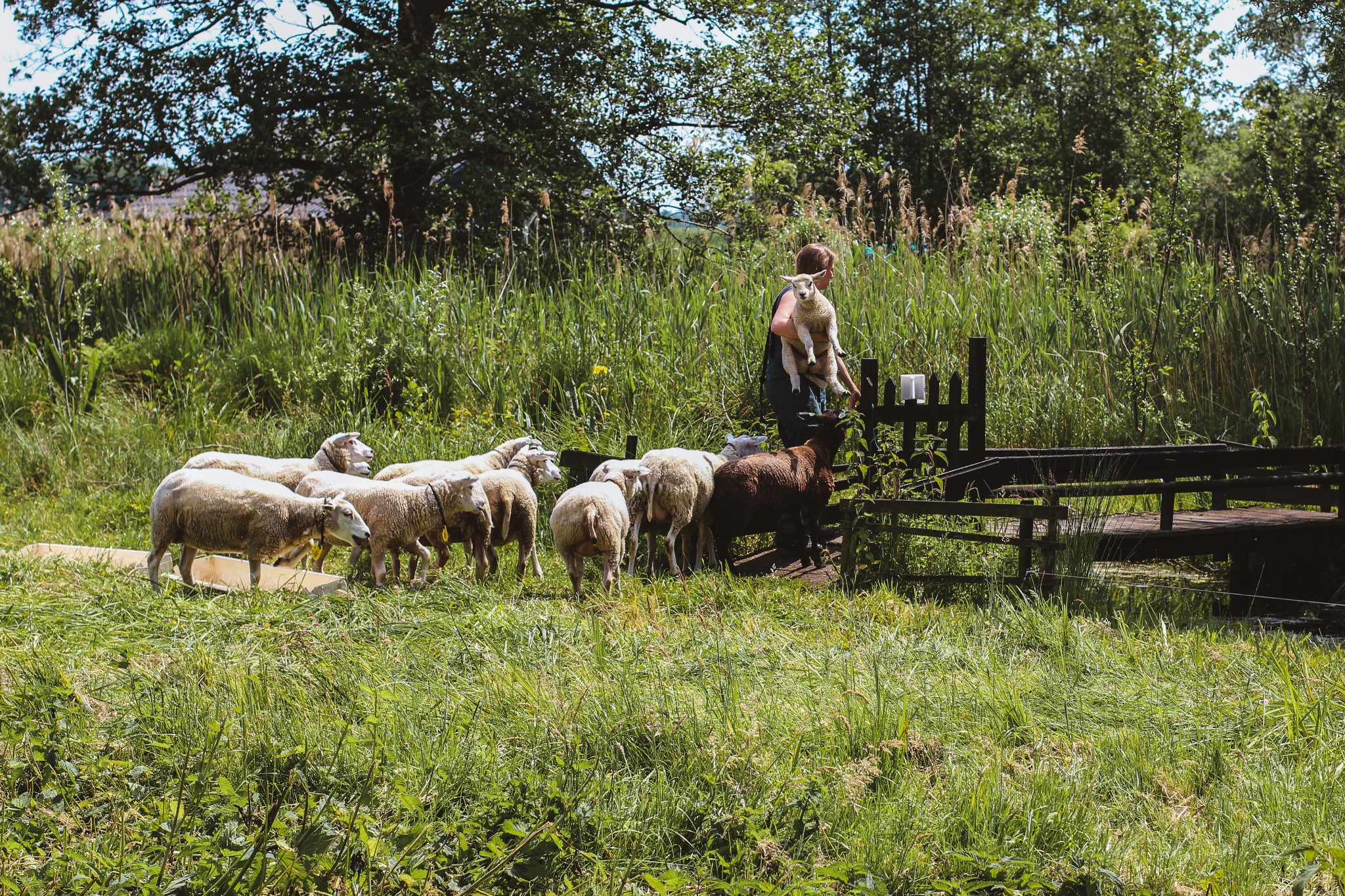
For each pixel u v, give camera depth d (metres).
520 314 12.39
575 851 3.50
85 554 7.95
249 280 14.49
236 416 12.07
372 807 3.73
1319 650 6.07
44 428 12.04
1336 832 3.91
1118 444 10.91
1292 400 11.60
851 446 8.05
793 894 3.28
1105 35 37.22
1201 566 9.30
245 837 3.43
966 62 38.81
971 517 7.83
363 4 18.64
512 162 17.44
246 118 17.77
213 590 6.94
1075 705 5.01
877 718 4.56
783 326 8.26
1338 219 13.49
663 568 8.11
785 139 19.69
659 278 14.23
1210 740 4.63
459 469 8.12
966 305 12.12
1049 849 3.75
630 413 10.81
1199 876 3.60
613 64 19.02
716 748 4.18
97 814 3.63
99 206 18.98
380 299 12.77
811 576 7.93
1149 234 14.26
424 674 5.17
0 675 4.80
